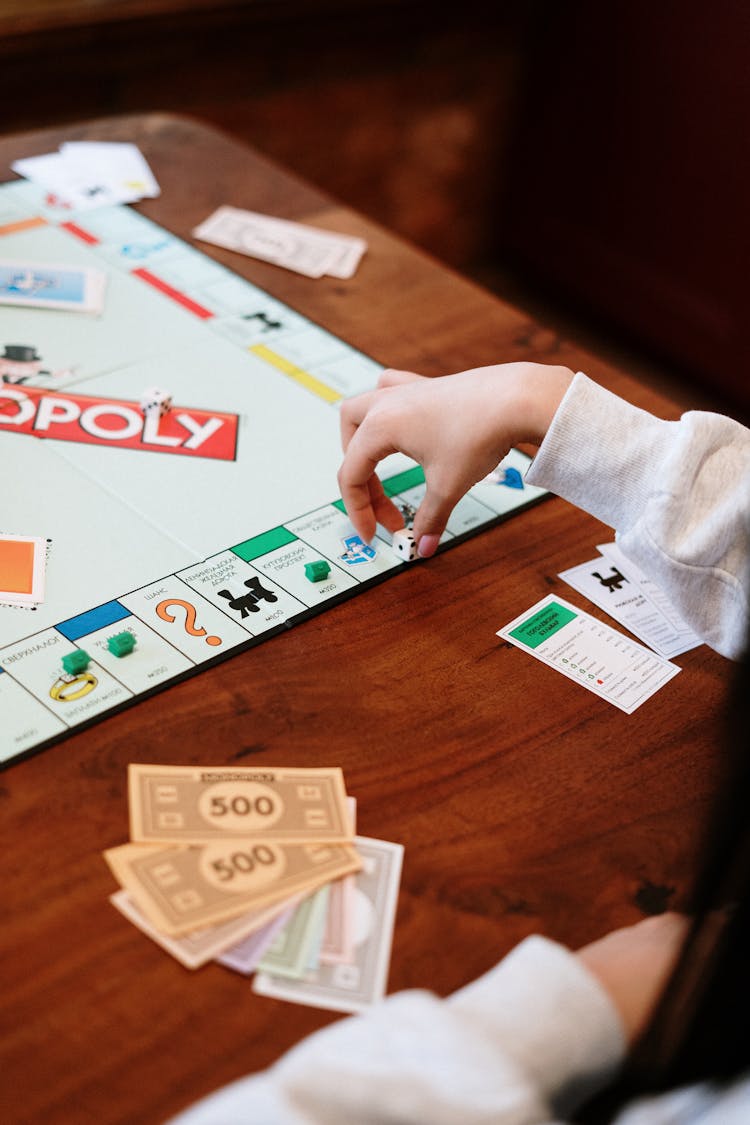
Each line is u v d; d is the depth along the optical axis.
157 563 0.83
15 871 0.62
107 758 0.68
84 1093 0.53
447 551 0.89
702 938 0.45
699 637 0.80
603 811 0.69
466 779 0.70
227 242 1.25
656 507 0.77
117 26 2.02
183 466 0.93
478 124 2.73
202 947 0.59
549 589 0.86
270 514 0.89
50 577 0.80
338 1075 0.46
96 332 1.08
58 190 1.30
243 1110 0.45
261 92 2.33
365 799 0.68
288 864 0.64
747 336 2.48
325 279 1.21
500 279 2.95
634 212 2.60
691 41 2.34
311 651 0.78
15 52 1.93
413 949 0.60
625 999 0.55
